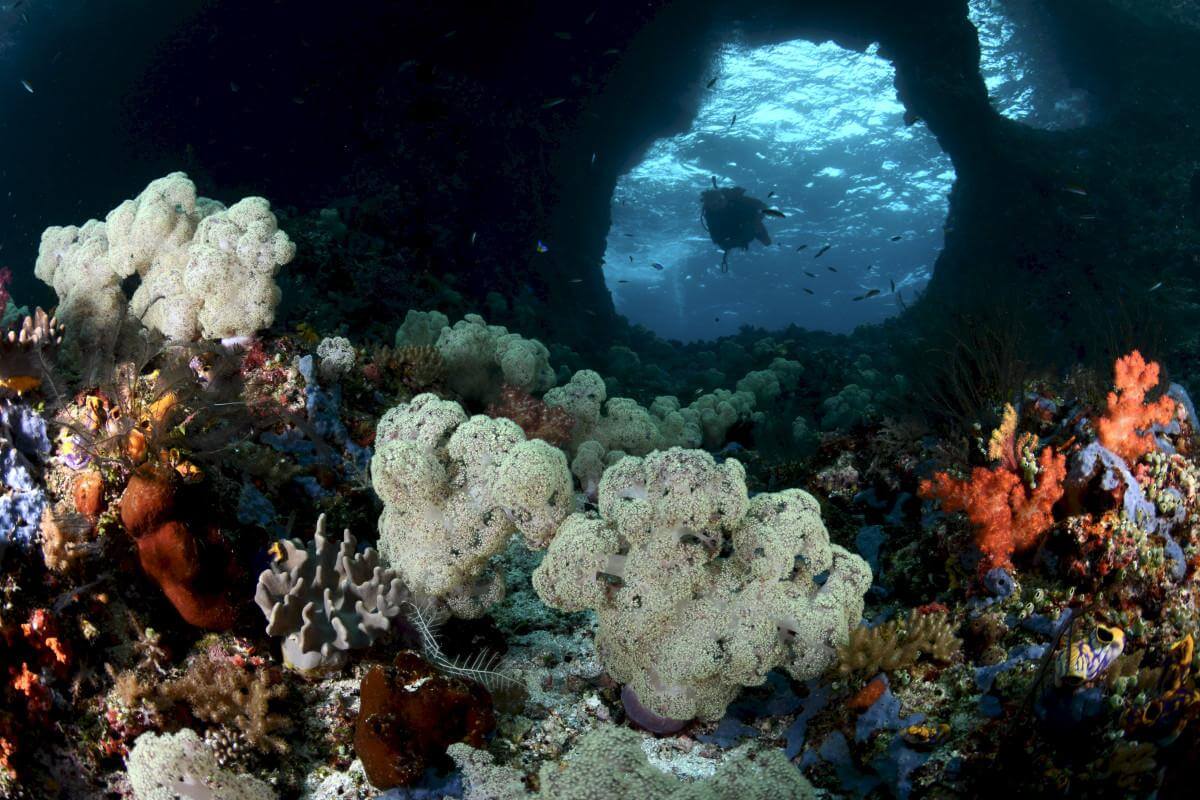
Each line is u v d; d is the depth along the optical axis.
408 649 3.74
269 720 3.30
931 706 3.36
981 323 5.60
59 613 3.37
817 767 3.27
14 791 3.06
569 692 3.71
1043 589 3.78
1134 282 19.69
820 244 51.09
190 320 5.07
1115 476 3.80
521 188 19.95
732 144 38.03
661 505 3.09
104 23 18.69
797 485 5.62
